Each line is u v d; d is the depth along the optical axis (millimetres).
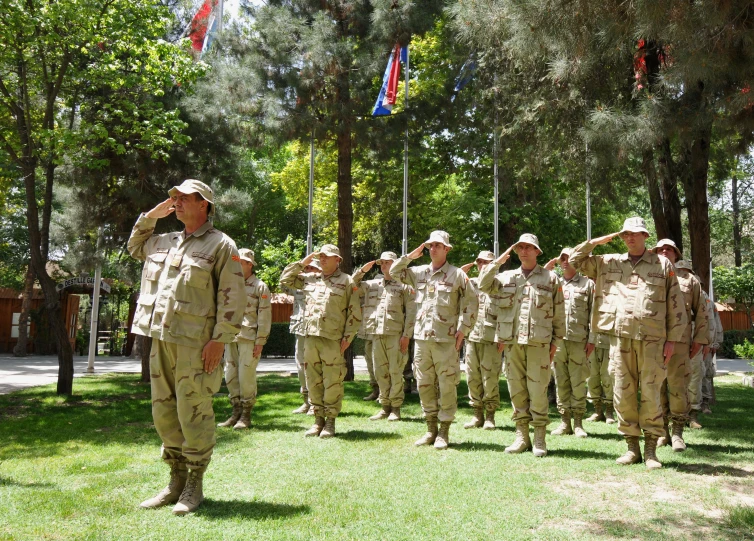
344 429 8062
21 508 4414
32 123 12117
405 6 13406
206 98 14023
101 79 11062
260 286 8391
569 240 24688
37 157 11242
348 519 4211
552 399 11094
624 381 6039
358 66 13727
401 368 9164
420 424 8555
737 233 30531
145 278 4629
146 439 7359
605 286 6281
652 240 31844
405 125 14492
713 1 5930
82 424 8492
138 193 12953
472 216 23969
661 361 5988
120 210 13883
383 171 20578
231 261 4551
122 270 17453
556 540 3820
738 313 32906
